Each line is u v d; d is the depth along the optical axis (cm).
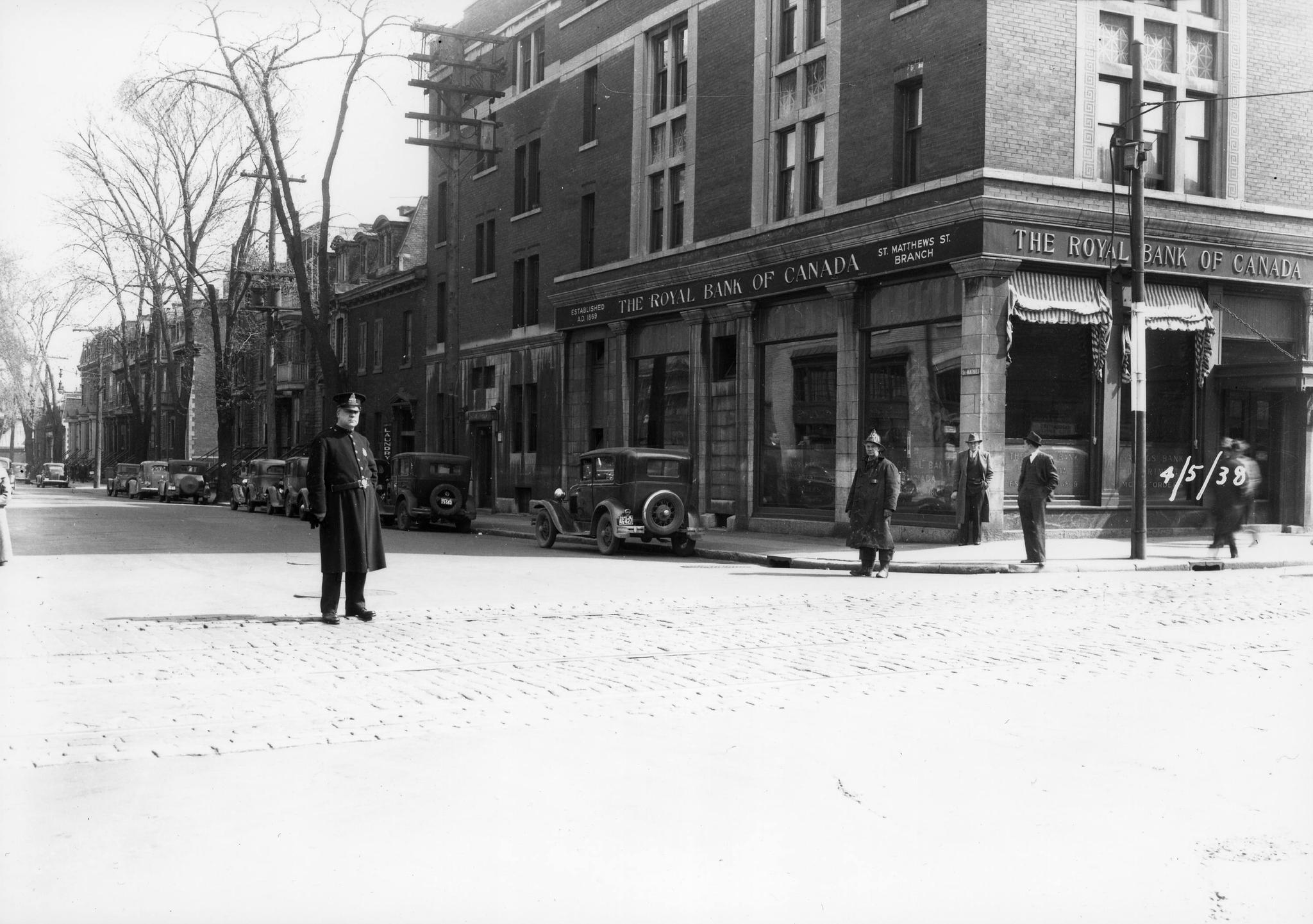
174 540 2322
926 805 522
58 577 1526
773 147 2578
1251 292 2283
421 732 654
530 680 814
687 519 2112
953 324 2120
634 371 3106
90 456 10906
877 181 2256
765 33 2592
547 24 3538
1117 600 1353
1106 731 665
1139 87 1836
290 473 3509
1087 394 2144
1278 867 446
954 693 776
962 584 1554
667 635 1041
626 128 3111
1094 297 2117
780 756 605
